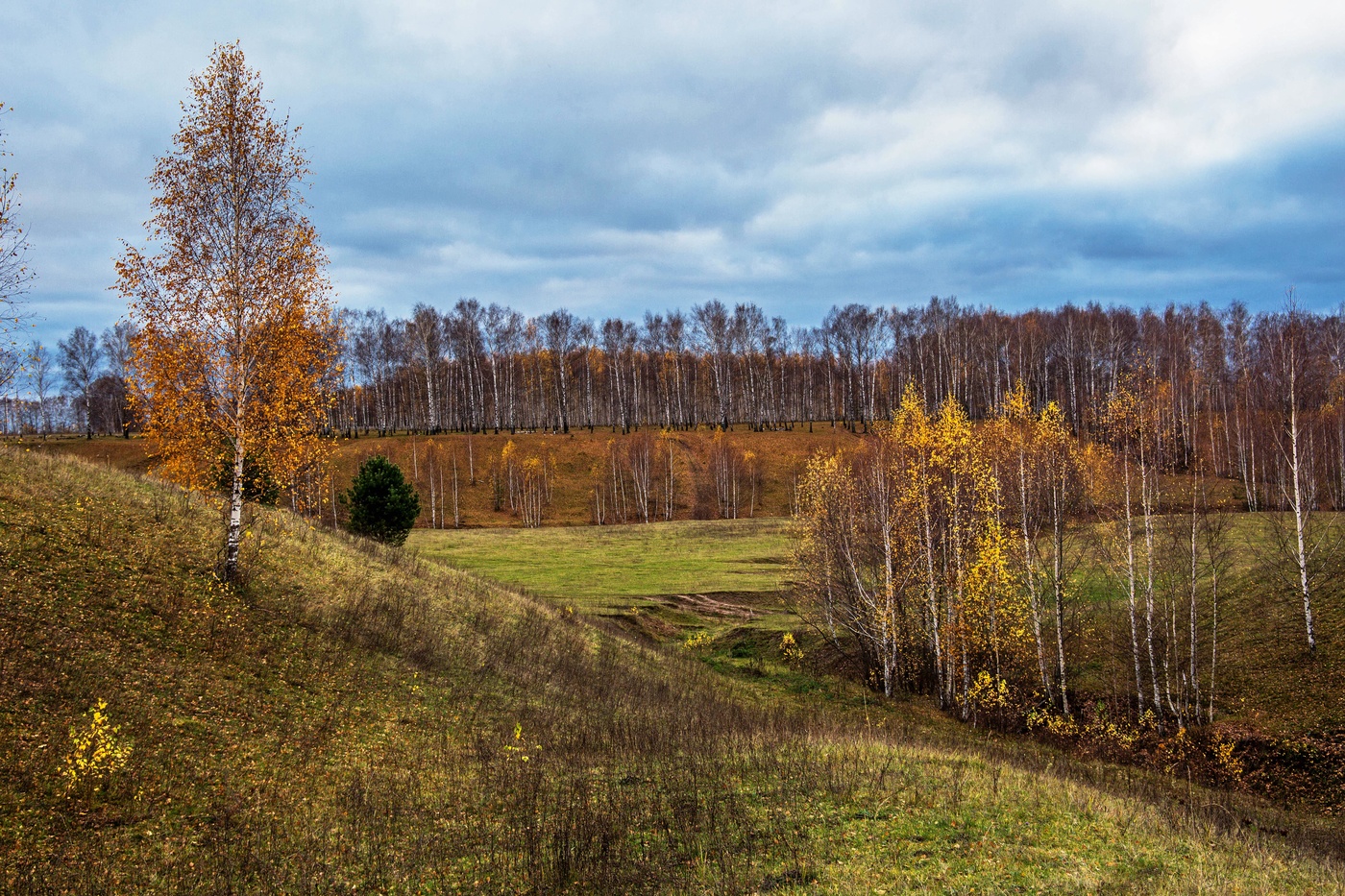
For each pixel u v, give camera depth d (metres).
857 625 37.16
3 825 10.41
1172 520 33.16
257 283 21.45
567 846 11.23
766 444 109.88
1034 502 35.53
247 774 13.63
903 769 17.38
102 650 15.51
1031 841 13.09
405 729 17.61
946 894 10.67
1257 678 29.17
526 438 111.62
